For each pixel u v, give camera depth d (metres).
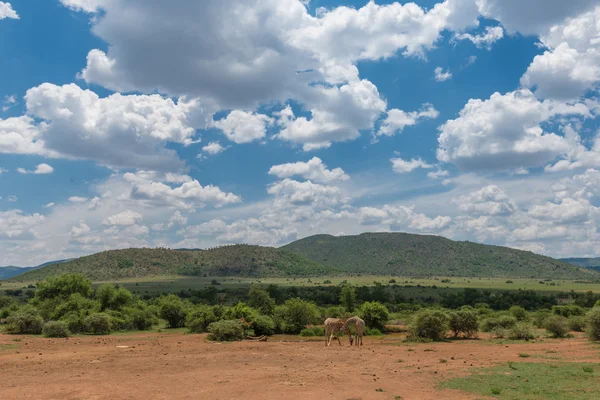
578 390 13.18
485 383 14.56
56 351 25.23
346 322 29.48
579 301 86.31
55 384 14.96
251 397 12.83
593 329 26.52
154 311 57.19
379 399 12.57
